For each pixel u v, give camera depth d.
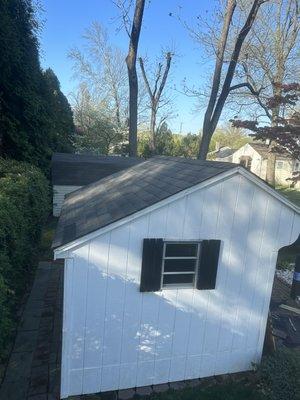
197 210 4.95
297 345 6.20
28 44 14.37
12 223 6.29
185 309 5.28
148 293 5.04
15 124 13.84
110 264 4.78
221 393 5.20
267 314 5.76
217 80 16.73
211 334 5.52
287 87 11.95
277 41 20.81
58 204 16.91
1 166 10.79
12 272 6.52
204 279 5.20
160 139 40.09
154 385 5.41
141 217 4.73
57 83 29.33
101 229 4.56
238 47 16.27
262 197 5.21
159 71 27.25
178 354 5.41
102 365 5.08
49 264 10.16
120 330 5.05
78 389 5.04
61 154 18.66
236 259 5.35
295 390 4.87
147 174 7.06
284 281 9.50
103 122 35.66
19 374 5.34
